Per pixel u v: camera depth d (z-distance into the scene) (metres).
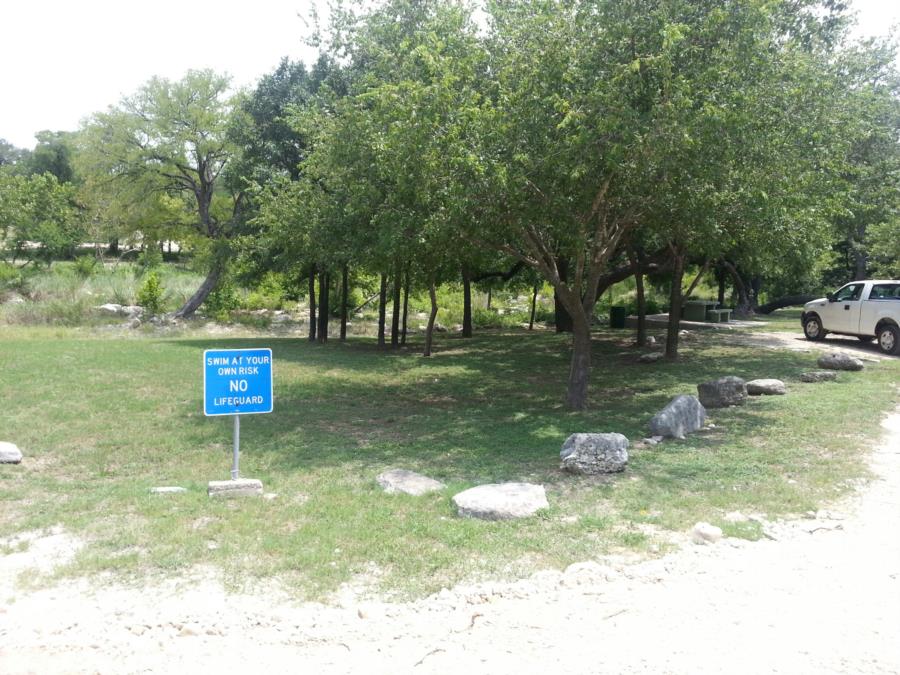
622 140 8.64
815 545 5.46
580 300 11.34
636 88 8.75
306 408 11.47
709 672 3.66
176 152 32.44
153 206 34.81
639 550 5.30
